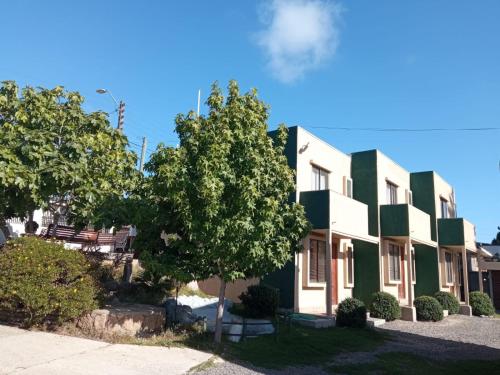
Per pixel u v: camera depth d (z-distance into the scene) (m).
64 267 9.07
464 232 24.20
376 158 19.81
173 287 13.06
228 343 10.01
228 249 9.19
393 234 19.31
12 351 7.44
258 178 9.25
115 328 9.34
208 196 8.68
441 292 22.59
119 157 11.47
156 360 7.93
